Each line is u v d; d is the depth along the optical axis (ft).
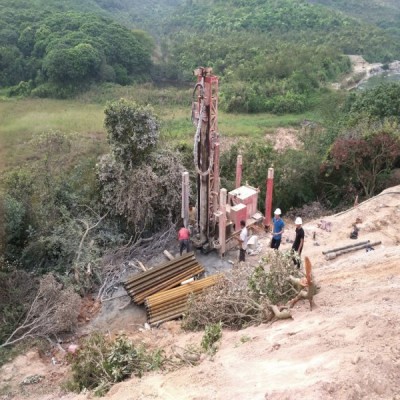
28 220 47.26
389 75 194.80
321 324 25.32
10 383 31.40
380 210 50.57
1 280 39.60
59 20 150.71
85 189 51.06
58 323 35.91
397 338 20.83
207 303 33.94
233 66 167.43
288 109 128.16
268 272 32.48
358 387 17.67
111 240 46.98
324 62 175.73
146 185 47.91
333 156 58.03
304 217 57.36
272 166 52.60
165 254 45.34
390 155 55.93
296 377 20.27
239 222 45.96
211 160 41.75
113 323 37.81
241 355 25.14
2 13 149.38
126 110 48.19
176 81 178.60
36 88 129.70
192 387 22.91
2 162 68.08
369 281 31.60
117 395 25.03
